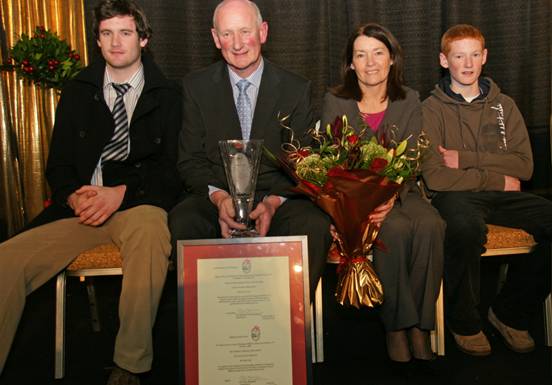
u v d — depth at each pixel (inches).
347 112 89.3
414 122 87.9
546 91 122.9
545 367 77.1
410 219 77.6
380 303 73.7
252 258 63.9
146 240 72.6
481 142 93.7
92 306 94.9
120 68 87.1
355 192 66.8
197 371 62.7
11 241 74.6
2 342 69.7
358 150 68.6
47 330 97.0
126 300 70.7
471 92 96.0
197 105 86.4
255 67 87.4
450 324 83.9
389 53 87.6
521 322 82.9
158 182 85.9
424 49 121.3
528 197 85.4
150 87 87.4
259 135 85.2
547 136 123.8
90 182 85.7
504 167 91.1
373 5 120.6
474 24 122.1
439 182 89.1
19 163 121.1
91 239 79.0
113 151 86.8
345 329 95.1
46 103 117.2
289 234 76.2
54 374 78.9
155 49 115.4
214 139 85.6
